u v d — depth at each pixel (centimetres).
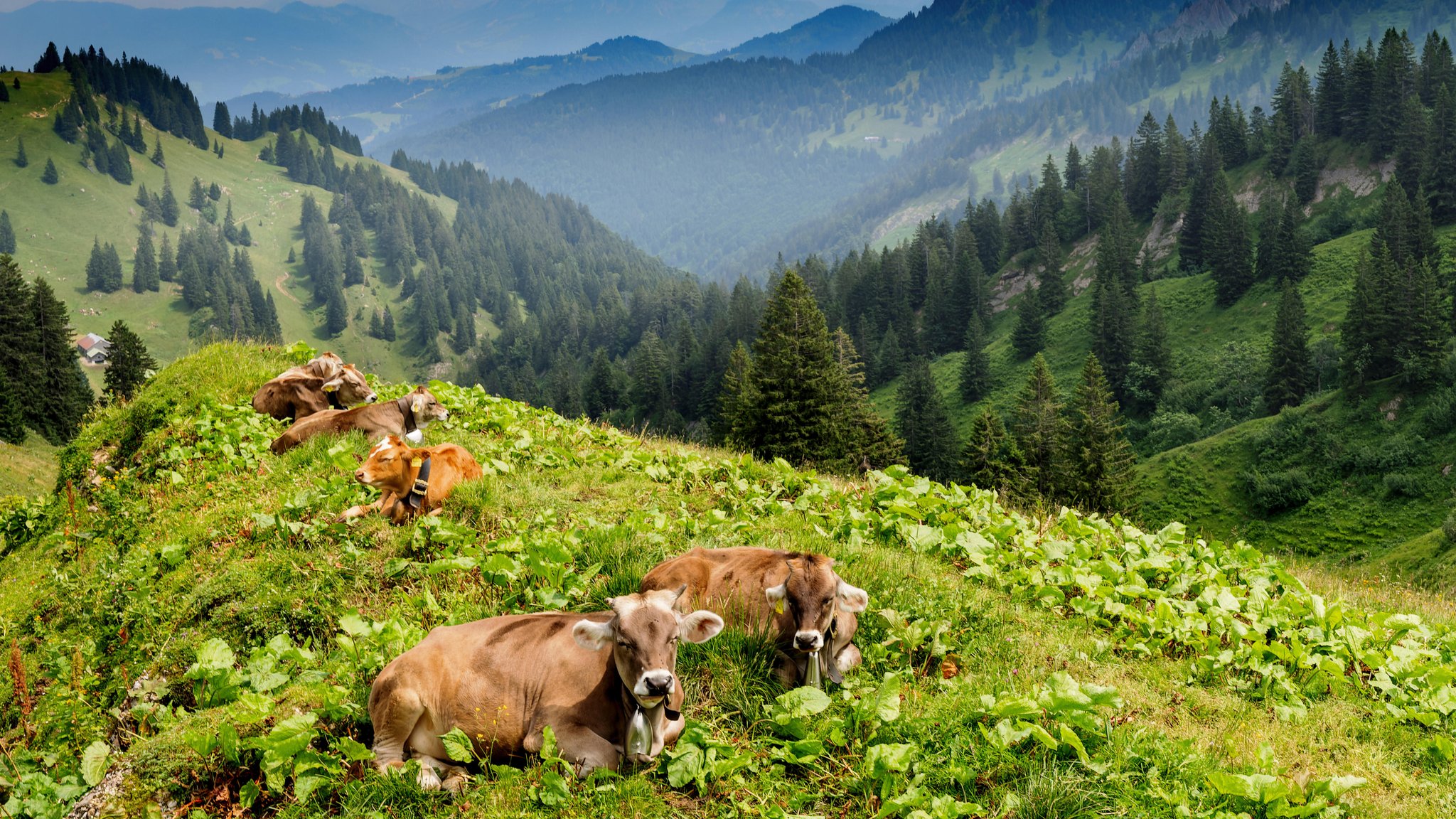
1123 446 7781
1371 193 17838
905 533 1064
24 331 8075
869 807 592
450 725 587
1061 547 1080
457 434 1429
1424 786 684
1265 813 607
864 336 18750
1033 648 823
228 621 822
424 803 561
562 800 545
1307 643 921
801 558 669
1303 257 15000
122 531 1212
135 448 1583
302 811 572
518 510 1023
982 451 7912
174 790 608
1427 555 6869
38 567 1315
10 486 5803
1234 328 15162
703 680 692
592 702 579
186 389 1684
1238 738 716
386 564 872
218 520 1070
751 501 1148
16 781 660
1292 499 9812
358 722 640
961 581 969
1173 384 14150
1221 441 10906
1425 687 854
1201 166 19700
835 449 5853
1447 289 12825
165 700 746
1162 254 19925
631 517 989
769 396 5966
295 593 839
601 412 18375
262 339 2153
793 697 657
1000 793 602
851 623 727
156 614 866
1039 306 17762
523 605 806
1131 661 848
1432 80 19162
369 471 955
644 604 553
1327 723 778
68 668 843
